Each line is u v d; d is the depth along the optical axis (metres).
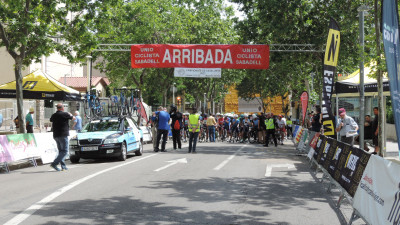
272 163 14.50
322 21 21.45
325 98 15.11
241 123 30.39
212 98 54.38
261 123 27.62
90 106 25.08
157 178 10.41
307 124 27.33
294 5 20.20
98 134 14.82
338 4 20.25
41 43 14.92
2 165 12.57
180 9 31.69
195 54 21.44
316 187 9.59
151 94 57.69
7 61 34.00
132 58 21.80
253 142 30.30
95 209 6.84
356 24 20.30
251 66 21.20
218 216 6.50
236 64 21.25
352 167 7.02
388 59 6.85
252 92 53.84
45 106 32.59
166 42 31.19
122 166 13.02
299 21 21.56
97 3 15.52
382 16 6.86
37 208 6.88
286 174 11.68
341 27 20.44
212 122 30.94
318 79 23.91
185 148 22.16
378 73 13.17
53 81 19.14
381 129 13.07
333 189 9.30
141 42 29.23
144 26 28.59
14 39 14.48
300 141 18.97
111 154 14.47
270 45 21.92
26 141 14.04
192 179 10.31
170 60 21.58
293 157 17.16
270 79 33.19
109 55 28.12
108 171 11.74
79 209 6.82
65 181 9.95
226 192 8.61
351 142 14.43
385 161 5.03
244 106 70.44
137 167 12.76
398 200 4.50
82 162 15.28
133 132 16.44
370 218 5.38
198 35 34.09
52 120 12.39
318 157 11.89
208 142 30.67
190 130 18.41
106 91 54.56
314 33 21.52
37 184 9.58
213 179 10.38
